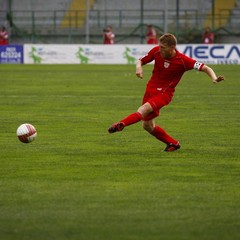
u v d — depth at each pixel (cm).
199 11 14512
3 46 12794
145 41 14075
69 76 9362
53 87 7575
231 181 2716
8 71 10388
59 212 2239
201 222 2128
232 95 6656
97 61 12594
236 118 4834
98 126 4403
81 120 4716
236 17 14200
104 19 14588
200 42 13812
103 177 2786
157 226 2081
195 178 2769
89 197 2441
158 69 3216
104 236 1975
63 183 2673
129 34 14325
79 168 2975
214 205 2333
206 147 3553
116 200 2398
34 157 3250
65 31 14550
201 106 5647
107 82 8356
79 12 14688
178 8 13612
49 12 14838
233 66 11312
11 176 2812
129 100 6184
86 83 8188
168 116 4966
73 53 12612
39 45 12688
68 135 3984
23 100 6138
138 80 8681
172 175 2825
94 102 5994
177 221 2136
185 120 4728
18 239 1945
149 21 14500
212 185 2642
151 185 2633
